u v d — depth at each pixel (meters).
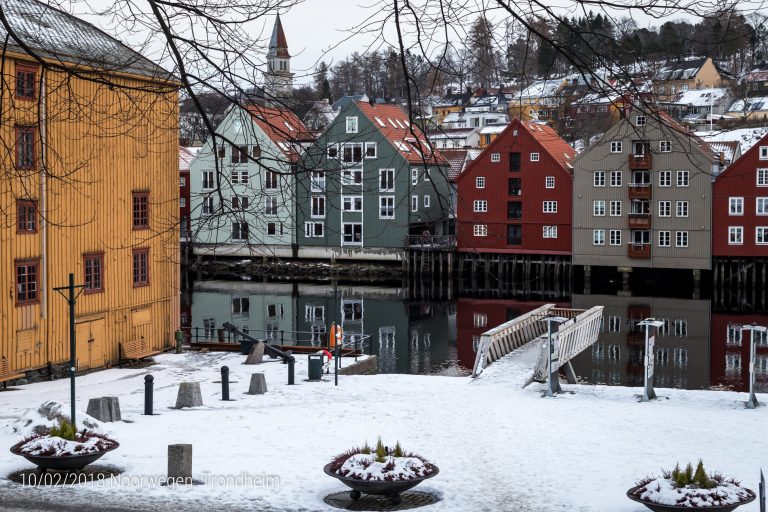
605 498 14.88
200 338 48.28
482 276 77.12
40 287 29.47
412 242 76.75
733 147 73.25
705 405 24.27
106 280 32.56
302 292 69.50
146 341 34.97
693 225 68.50
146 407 22.00
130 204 33.75
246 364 32.97
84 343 31.47
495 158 75.12
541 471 16.73
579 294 67.50
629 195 69.81
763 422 21.75
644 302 62.69
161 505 13.96
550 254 73.88
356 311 60.38
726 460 17.77
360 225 78.69
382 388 27.33
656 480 13.47
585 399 25.23
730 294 66.69
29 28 27.31
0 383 27.92
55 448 15.12
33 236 29.05
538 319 36.19
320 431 19.95
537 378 28.20
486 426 21.05
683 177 68.31
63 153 29.72
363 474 14.05
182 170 83.38
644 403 24.56
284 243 80.88
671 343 46.62
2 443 17.84
